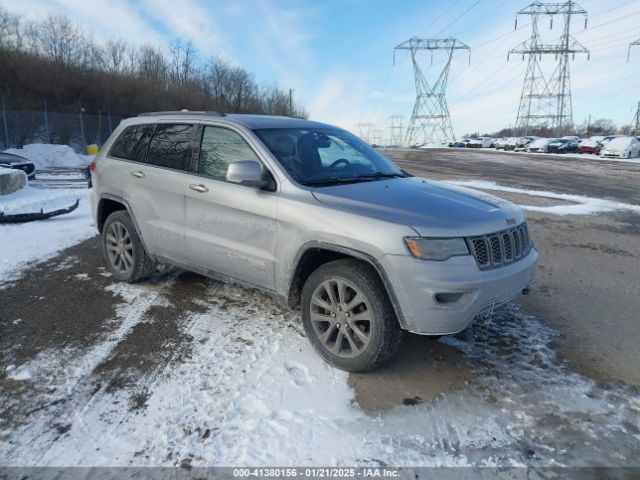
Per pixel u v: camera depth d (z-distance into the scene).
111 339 3.78
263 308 4.44
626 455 2.58
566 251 7.01
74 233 7.32
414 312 3.01
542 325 4.24
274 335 3.88
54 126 33.94
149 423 2.76
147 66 60.56
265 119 4.32
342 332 3.33
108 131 38.47
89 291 4.82
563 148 46.91
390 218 3.12
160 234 4.48
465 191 4.00
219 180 3.99
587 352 3.74
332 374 3.32
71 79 39.22
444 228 3.06
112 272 5.16
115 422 2.76
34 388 3.09
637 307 4.72
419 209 3.26
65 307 4.40
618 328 4.20
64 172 20.77
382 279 3.06
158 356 3.52
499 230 3.29
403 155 40.66
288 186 3.59
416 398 3.07
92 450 2.53
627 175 20.33
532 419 2.88
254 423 2.78
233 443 2.61
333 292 3.37
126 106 42.91
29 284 5.00
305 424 2.78
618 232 8.44
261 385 3.16
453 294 3.01
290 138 4.07
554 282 5.50
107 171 5.01
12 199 9.87
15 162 14.82
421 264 2.97
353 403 3.00
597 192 14.27
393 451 2.58
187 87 58.75
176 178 4.29
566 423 2.85
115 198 4.89
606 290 5.23
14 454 2.48
